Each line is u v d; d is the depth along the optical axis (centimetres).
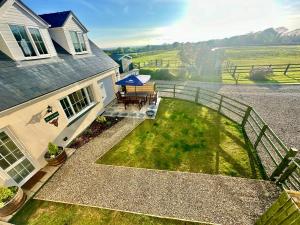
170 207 469
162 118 977
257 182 523
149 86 1299
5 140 516
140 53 5466
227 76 1861
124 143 771
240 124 852
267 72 1639
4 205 450
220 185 523
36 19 704
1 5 566
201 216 441
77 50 1034
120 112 1082
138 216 452
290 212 300
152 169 609
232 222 421
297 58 3200
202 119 930
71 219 454
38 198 520
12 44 620
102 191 532
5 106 486
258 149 667
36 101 598
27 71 639
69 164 659
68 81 770
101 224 438
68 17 910
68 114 802
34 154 602
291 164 448
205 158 640
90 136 841
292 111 948
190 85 1616
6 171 516
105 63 1217
